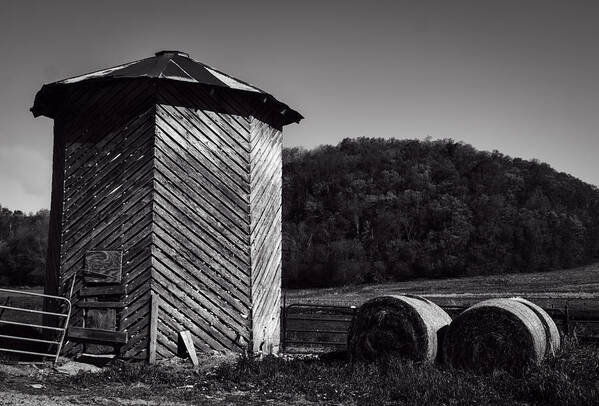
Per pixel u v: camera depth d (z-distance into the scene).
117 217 13.22
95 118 13.81
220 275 13.50
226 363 12.21
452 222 99.38
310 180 116.31
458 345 10.98
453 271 92.00
